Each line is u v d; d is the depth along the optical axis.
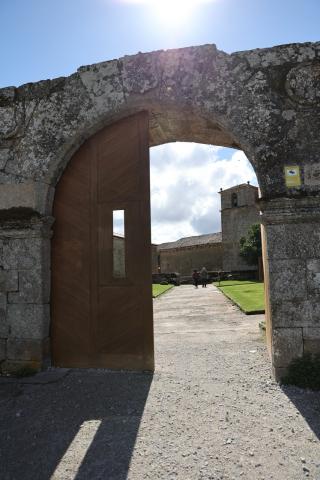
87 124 5.57
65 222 5.79
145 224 5.57
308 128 4.95
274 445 3.17
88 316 5.59
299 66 5.05
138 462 2.97
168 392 4.46
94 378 5.08
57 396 4.45
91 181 5.78
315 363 4.54
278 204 4.79
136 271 5.53
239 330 8.18
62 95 5.71
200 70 5.32
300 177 4.87
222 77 5.25
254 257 34.06
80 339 5.58
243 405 4.00
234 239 43.09
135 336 5.45
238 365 5.41
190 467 2.88
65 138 5.61
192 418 3.73
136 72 5.50
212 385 4.64
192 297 18.52
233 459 2.97
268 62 5.15
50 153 5.65
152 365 5.36
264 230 5.23
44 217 5.52
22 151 5.76
